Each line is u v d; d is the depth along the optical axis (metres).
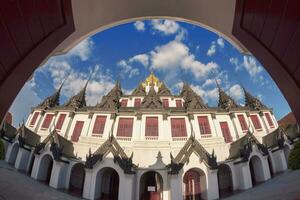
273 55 4.08
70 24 5.17
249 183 25.16
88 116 32.66
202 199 24.78
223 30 6.17
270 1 3.62
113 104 35.41
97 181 25.12
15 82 4.00
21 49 3.83
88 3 5.51
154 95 34.78
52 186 25.17
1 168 25.08
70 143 29.89
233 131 31.58
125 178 24.20
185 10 6.55
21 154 28.83
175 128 30.89
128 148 28.78
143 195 26.64
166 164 26.91
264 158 27.08
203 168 24.92
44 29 4.31
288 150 30.67
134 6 6.52
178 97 41.69
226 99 37.25
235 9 4.96
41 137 32.97
